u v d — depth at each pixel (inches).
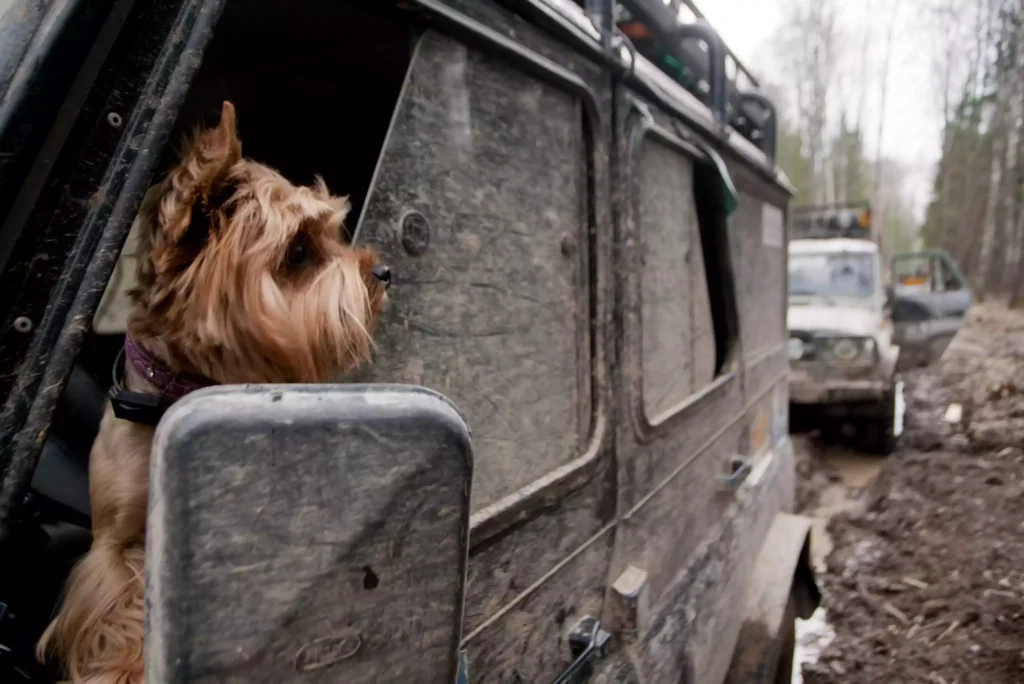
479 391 51.4
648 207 81.3
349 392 27.0
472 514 48.8
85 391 69.6
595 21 67.8
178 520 23.0
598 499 65.1
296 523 25.0
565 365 61.8
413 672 28.6
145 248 47.9
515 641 52.5
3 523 30.2
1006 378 373.7
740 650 104.3
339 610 26.3
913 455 273.1
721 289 108.7
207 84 75.2
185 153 53.3
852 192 1467.8
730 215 112.0
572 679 56.4
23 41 32.3
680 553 87.0
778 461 152.4
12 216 30.3
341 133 81.6
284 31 62.1
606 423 66.7
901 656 142.0
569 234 62.6
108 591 45.0
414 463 27.7
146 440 47.0
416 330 46.6
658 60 107.7
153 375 46.6
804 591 137.9
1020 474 229.5
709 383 103.5
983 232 1138.7
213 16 37.0
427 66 46.2
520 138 55.7
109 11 33.2
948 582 167.3
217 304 44.5
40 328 31.1
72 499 63.7
